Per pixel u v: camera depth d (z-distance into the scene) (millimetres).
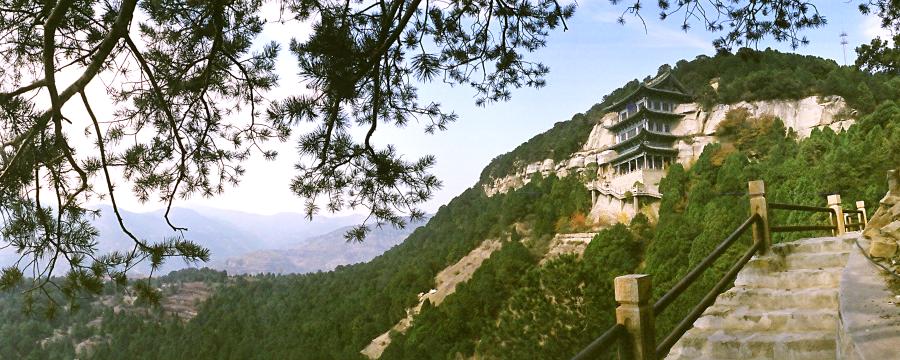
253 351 111438
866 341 3004
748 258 6488
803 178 35562
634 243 55781
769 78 83938
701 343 5461
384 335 86562
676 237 44031
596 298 20344
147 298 4703
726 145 80500
